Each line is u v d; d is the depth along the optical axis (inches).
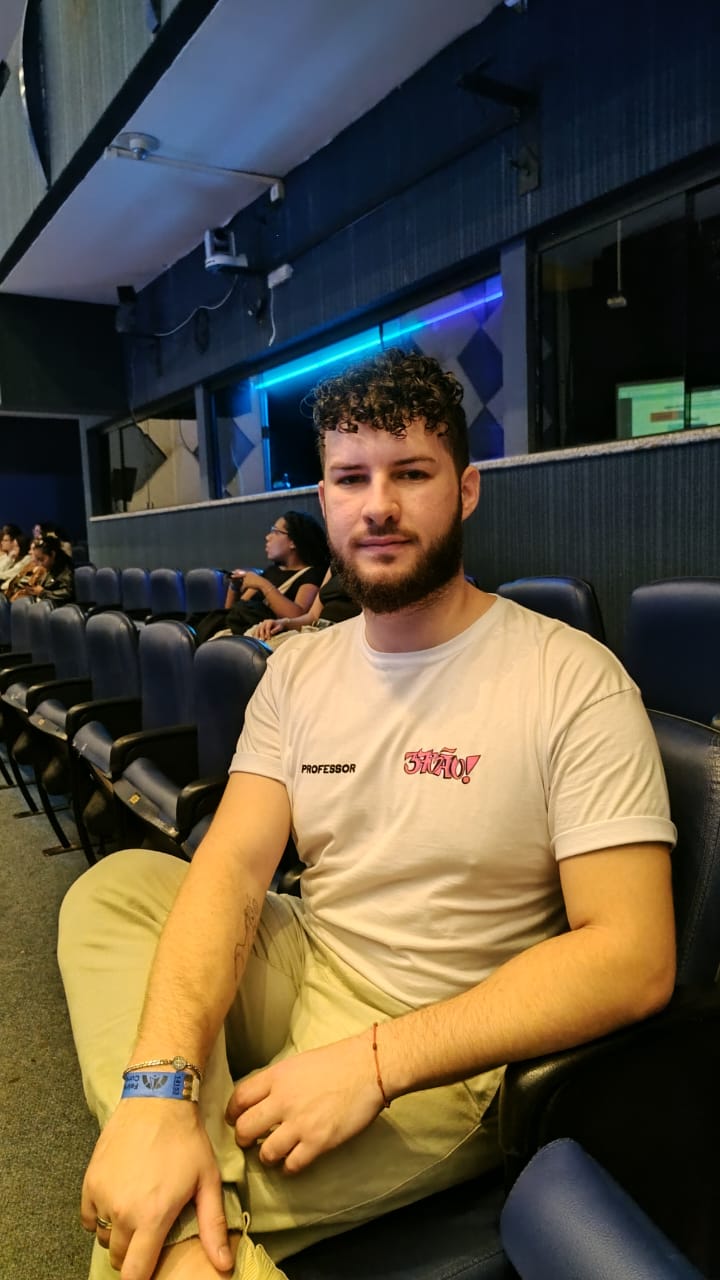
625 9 112.6
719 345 122.3
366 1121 28.4
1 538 297.7
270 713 40.3
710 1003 29.3
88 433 345.4
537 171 129.7
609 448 102.7
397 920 34.1
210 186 193.2
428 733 34.1
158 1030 30.9
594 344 139.3
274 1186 29.0
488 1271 28.7
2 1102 59.6
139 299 275.4
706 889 31.7
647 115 112.0
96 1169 27.5
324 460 36.2
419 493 34.2
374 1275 28.5
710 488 91.9
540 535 115.0
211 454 257.9
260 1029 36.5
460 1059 28.2
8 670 128.3
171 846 78.2
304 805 37.3
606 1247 20.4
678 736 35.1
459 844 32.6
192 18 120.8
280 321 206.1
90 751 85.9
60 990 74.4
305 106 159.8
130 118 158.7
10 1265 45.6
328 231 180.1
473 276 153.3
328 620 103.9
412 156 154.6
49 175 182.1
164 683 84.0
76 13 150.7
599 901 29.4
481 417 181.3
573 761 31.0
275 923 38.2
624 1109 29.0
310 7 127.5
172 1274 25.5
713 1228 31.3
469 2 130.0
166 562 243.6
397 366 35.3
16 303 274.1
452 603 35.4
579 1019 27.7
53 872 101.7
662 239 125.0
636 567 102.0
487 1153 32.1
